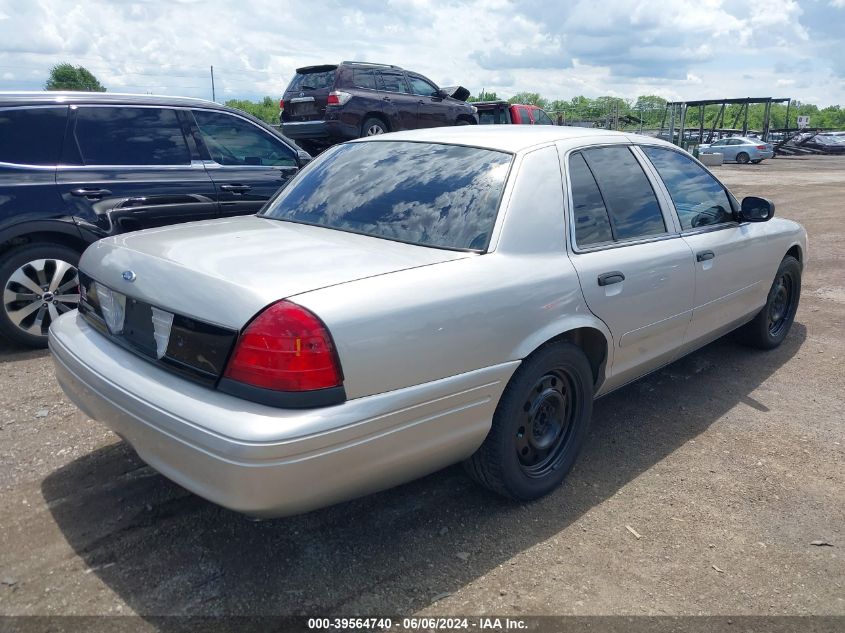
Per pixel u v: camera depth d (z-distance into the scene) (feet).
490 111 54.08
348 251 9.00
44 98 16.40
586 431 11.10
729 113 268.00
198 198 18.39
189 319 7.96
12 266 15.83
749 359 17.15
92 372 8.82
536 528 9.78
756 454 12.17
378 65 41.01
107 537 9.20
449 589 8.46
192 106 18.71
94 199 16.58
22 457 11.19
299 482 7.36
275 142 20.49
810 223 40.52
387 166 11.37
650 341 12.27
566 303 10.01
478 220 9.74
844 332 19.60
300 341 7.33
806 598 8.50
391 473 8.32
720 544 9.53
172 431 7.60
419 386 8.23
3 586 8.21
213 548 9.07
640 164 12.71
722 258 13.91
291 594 8.27
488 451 9.62
